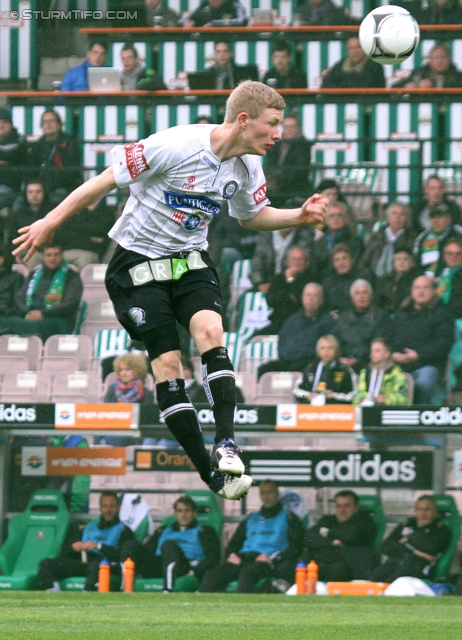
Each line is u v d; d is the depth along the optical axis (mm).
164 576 20188
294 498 21469
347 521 20625
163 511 22562
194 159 7930
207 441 22172
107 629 8352
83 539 21172
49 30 32469
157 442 22672
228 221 25906
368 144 27375
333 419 20906
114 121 28484
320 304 23812
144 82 29172
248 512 22391
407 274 24109
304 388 22609
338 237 25156
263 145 7969
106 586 19531
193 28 29812
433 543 20062
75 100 28859
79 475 22453
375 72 28375
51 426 21469
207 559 20438
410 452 21891
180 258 8148
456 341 23078
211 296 8109
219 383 7887
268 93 7887
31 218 26891
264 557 20328
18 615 10430
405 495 22328
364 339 23125
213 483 7945
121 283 8180
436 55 28469
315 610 12719
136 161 7855
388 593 19109
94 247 26766
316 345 23500
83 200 7926
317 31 29375
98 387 24406
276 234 25562
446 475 21828
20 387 24547
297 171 26609
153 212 8078
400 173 26906
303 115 27891
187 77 28656
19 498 22359
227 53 28875
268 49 29484
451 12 29969
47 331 25391
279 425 21000
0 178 27594
